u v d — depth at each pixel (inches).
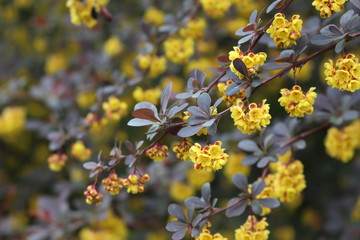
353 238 149.2
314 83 168.7
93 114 121.4
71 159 168.1
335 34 71.2
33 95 164.2
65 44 199.5
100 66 162.9
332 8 67.2
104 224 141.3
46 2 209.3
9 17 222.2
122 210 147.5
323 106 107.9
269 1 158.2
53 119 155.9
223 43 165.6
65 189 157.9
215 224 161.3
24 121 175.0
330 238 171.5
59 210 143.3
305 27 109.7
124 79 121.3
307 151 175.0
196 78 75.4
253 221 79.6
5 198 191.0
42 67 209.6
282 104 67.6
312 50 151.8
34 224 191.8
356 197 161.6
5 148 203.6
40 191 191.8
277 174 90.9
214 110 68.2
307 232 176.2
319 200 176.7
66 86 164.7
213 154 65.8
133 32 166.7
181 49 115.4
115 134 172.1
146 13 173.6
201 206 77.0
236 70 66.7
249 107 65.0
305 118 116.6
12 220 170.4
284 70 70.7
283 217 176.6
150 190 150.5
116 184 74.2
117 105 116.6
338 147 109.4
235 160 125.1
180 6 167.2
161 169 138.2
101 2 110.0
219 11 112.4
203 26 120.7
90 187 74.9
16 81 172.6
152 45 119.6
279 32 67.3
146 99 116.8
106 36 180.4
